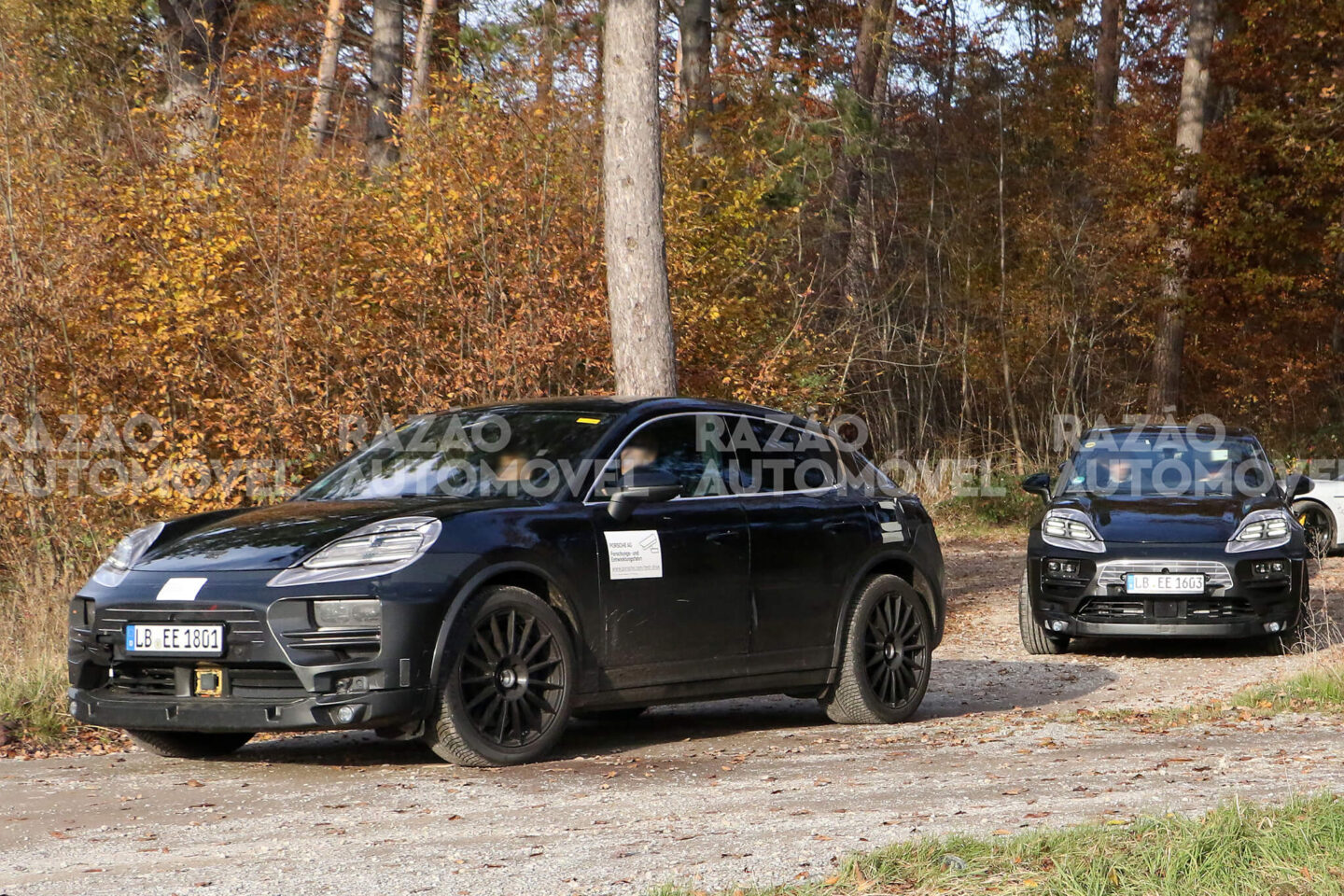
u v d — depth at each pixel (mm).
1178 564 16062
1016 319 45438
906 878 6059
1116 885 5828
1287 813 6887
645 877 6391
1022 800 7988
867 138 42500
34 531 18188
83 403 18406
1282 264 43031
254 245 18594
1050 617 16734
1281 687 13180
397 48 37094
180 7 31500
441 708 9133
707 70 37406
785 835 7195
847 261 43031
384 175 20828
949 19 52656
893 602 12320
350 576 8914
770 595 11195
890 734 11414
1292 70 43062
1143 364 49000
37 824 7902
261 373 18281
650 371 17672
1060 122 48781
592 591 9969
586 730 12016
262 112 19688
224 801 8492
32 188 18484
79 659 9406
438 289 19750
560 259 20156
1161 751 9953
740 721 12656
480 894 6188
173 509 18016
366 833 7480
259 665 8875
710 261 23078
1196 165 41625
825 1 46750
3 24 21172
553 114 20719
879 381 43562
